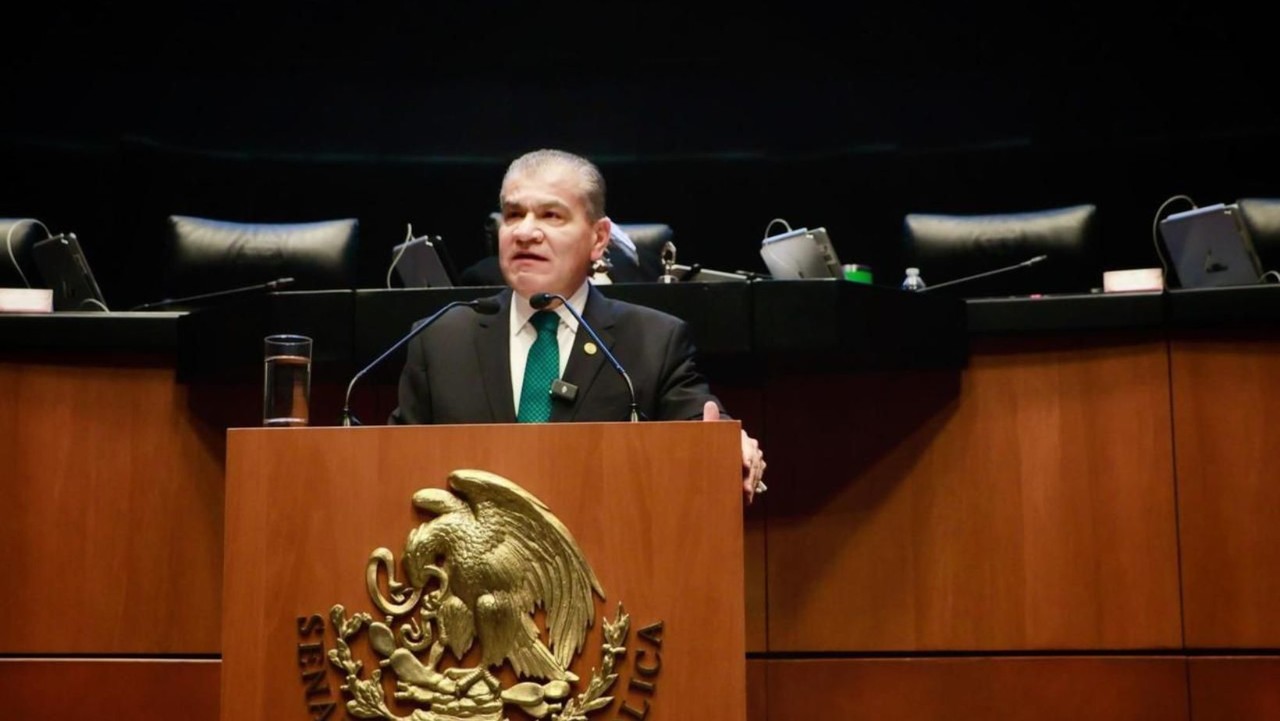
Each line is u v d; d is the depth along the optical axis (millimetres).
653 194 15109
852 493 7727
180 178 14648
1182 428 7469
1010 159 14500
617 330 6098
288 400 5648
